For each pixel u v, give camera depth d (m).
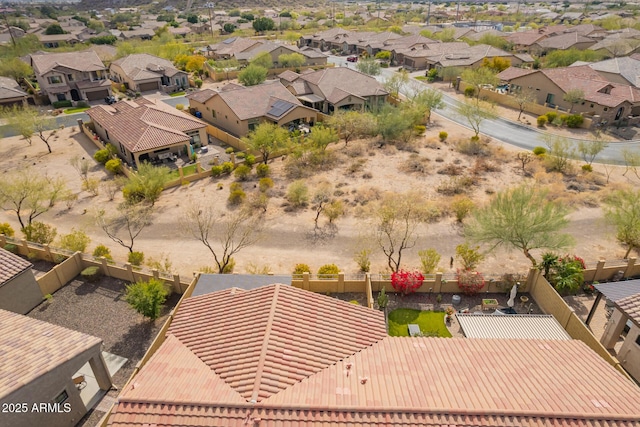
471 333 20.73
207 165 44.88
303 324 17.17
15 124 49.47
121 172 43.16
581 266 25.95
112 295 26.16
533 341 17.64
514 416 13.05
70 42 118.50
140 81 73.44
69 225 34.19
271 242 31.42
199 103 58.03
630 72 63.34
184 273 28.16
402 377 15.01
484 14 195.38
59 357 16.92
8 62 75.81
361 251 30.05
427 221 33.62
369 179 40.84
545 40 96.88
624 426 12.86
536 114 60.84
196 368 15.48
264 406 13.27
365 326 18.11
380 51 101.94
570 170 41.97
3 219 35.12
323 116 54.94
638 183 39.28
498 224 25.86
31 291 24.89
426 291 26.08
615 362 18.50
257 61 81.75
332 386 14.43
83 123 54.53
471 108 52.25
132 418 13.11
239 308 18.28
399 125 49.47
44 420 16.41
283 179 41.38
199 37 132.88
